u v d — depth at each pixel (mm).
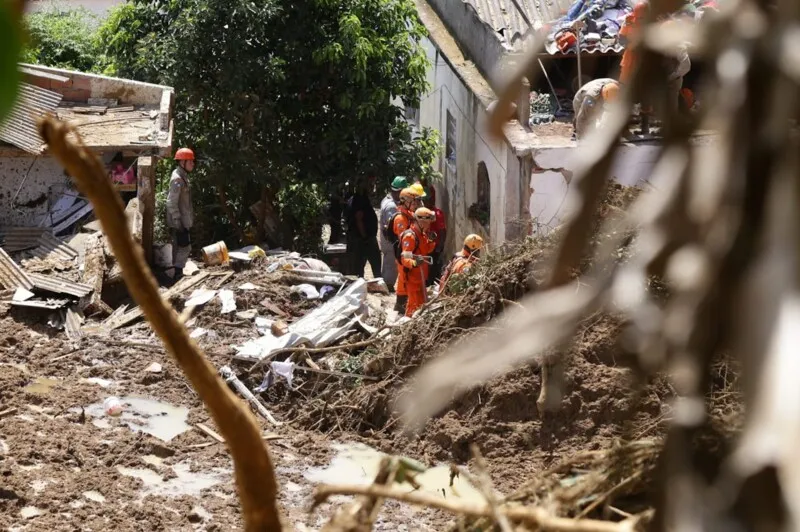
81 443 8898
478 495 8555
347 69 17859
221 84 17328
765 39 876
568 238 999
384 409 9969
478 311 10188
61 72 15555
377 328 11672
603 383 8789
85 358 10836
